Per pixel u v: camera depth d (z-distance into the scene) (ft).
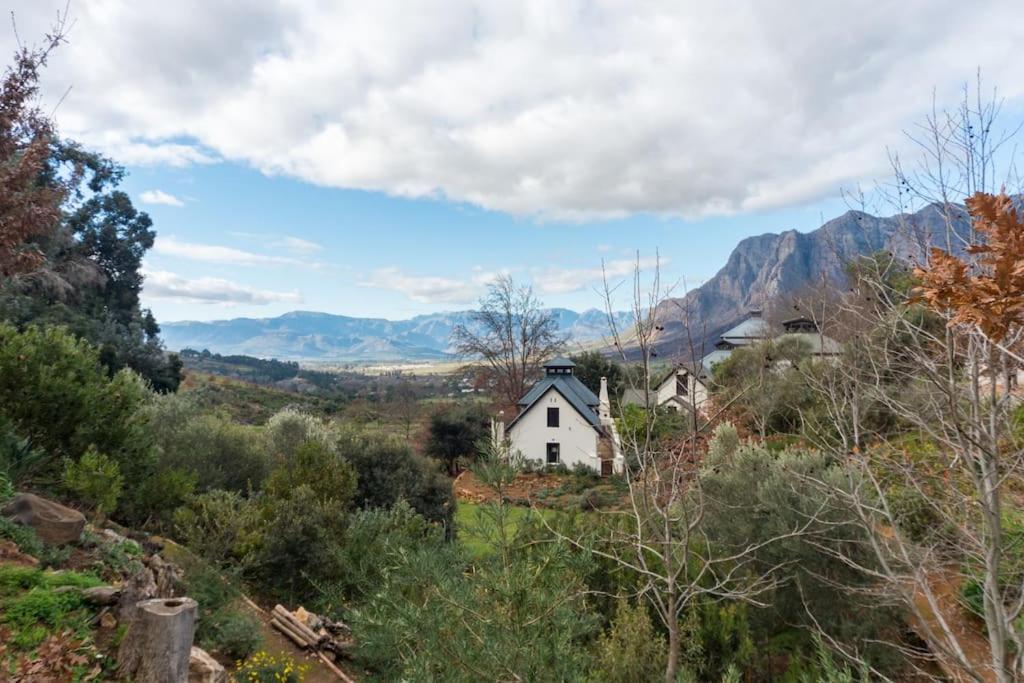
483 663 13.87
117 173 148.97
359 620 20.71
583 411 107.86
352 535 36.01
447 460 107.96
